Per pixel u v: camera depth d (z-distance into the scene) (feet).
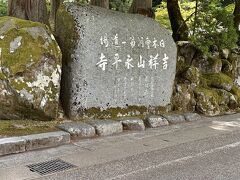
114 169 15.20
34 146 17.10
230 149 18.63
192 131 22.07
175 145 18.99
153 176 14.62
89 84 20.90
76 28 20.22
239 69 31.40
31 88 18.79
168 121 23.45
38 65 18.95
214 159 16.97
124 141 19.30
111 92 21.94
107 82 21.67
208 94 26.86
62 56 20.85
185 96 26.09
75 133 18.95
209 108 26.55
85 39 20.40
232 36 28.37
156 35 23.85
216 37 28.27
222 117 26.53
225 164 16.31
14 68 18.39
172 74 25.11
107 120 21.15
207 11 27.94
